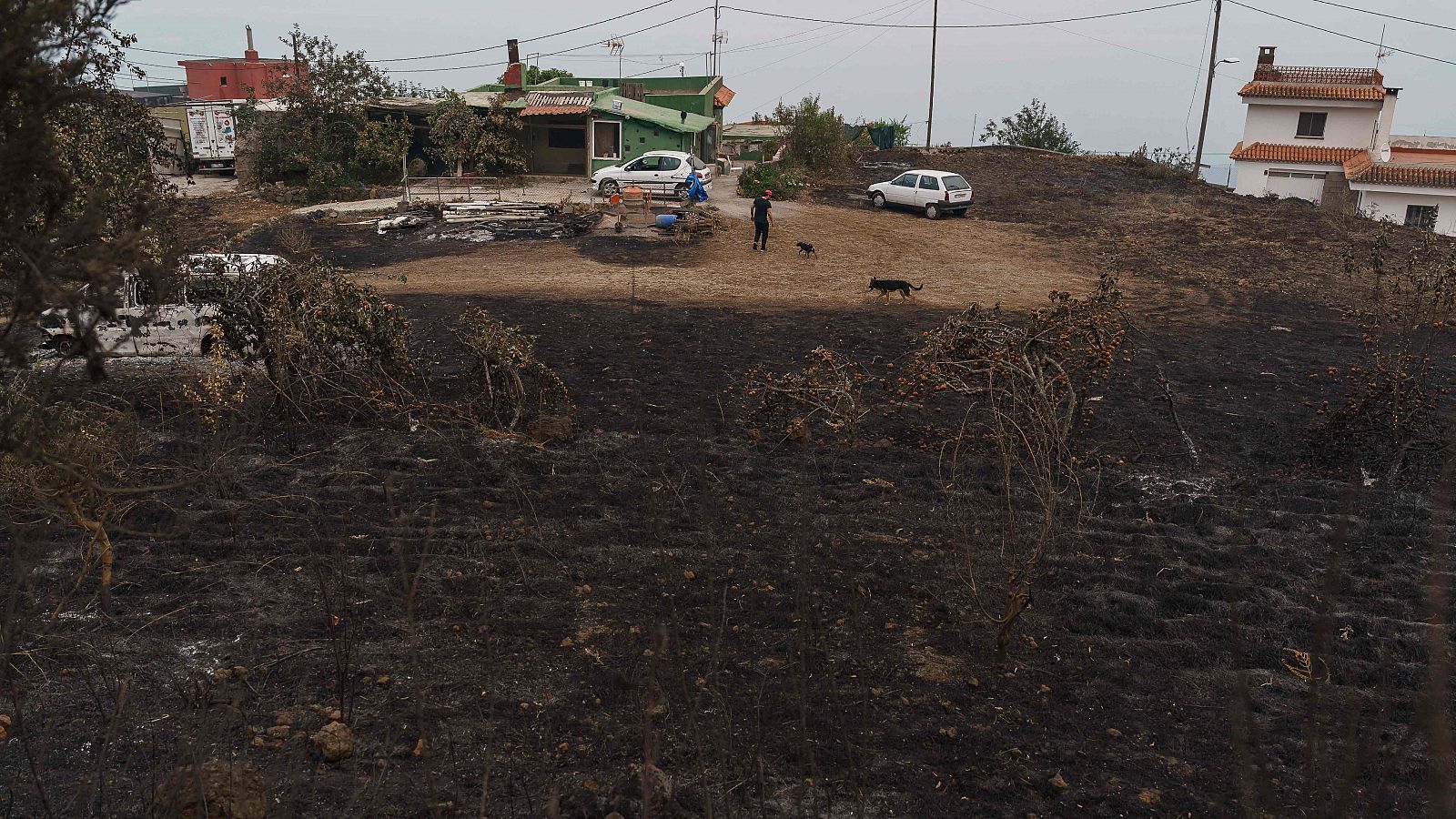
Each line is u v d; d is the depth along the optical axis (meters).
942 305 23.06
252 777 4.75
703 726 5.83
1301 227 32.72
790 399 12.93
